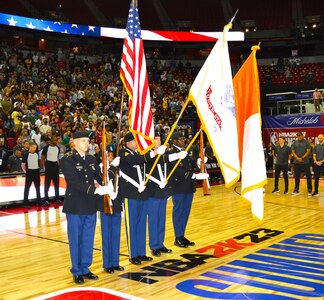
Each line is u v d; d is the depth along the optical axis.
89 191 4.53
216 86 4.82
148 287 4.49
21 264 5.41
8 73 17.94
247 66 4.66
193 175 6.19
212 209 9.45
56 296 4.25
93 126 13.63
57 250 6.08
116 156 4.97
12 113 14.10
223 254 5.75
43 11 24.45
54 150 10.06
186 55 27.47
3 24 19.25
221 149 4.70
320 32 24.50
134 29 5.01
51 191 10.62
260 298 4.15
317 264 5.25
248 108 4.61
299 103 21.41
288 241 6.43
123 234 6.93
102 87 20.12
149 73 23.42
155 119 18.03
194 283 4.60
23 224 7.93
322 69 23.70
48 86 18.30
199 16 28.41
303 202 10.28
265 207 9.60
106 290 4.41
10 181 9.88
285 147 11.84
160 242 5.79
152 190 5.64
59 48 23.31
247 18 27.95
